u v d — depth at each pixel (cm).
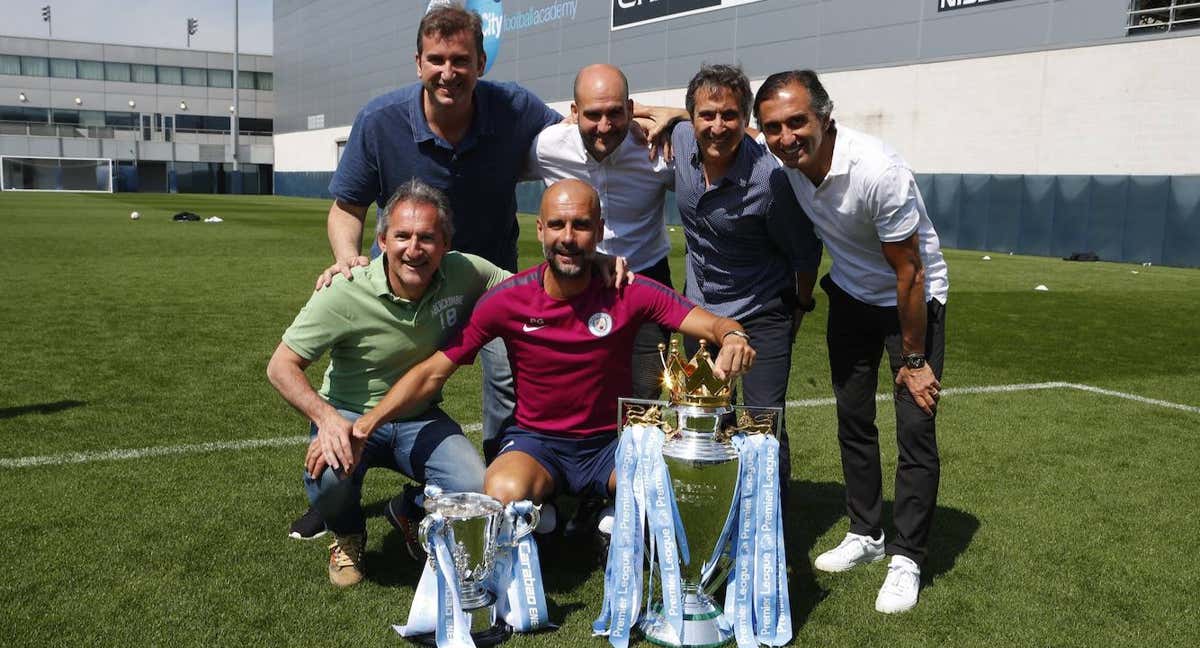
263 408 528
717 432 275
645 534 293
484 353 359
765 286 342
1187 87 1809
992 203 2173
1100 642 273
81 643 255
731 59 2781
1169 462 465
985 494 411
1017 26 2088
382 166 362
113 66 6131
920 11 2284
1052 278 1471
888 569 308
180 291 1053
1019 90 2095
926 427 300
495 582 279
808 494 410
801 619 288
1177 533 365
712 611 278
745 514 270
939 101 2261
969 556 340
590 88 327
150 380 595
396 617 279
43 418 495
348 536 302
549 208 278
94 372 615
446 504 267
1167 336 887
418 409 321
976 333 891
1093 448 489
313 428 324
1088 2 1959
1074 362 745
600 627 273
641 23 3091
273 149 6259
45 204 3434
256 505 370
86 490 382
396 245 294
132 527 343
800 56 2584
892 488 424
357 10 4919
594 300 295
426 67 332
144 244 1709
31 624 264
